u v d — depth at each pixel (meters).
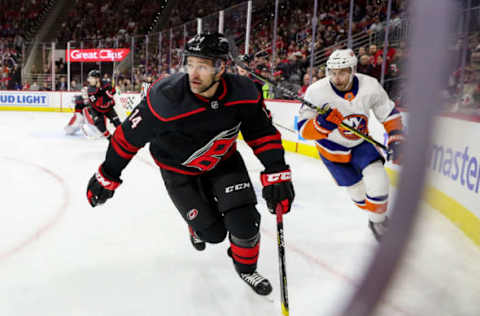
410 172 0.24
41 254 2.66
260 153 1.94
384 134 4.91
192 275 2.39
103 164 1.94
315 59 8.98
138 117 1.79
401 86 0.26
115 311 2.00
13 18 21.33
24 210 3.59
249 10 8.56
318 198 4.19
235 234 1.94
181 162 1.94
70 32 21.11
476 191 2.85
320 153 3.04
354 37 8.82
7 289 2.19
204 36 1.58
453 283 1.97
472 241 2.80
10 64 16.16
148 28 20.47
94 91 6.88
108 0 21.20
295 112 7.27
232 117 1.79
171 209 3.70
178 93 1.71
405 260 0.26
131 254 2.68
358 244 2.90
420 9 0.22
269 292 2.09
